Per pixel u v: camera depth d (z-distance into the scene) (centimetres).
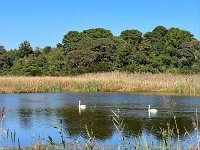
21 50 10075
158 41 11775
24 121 2652
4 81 5784
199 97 4522
